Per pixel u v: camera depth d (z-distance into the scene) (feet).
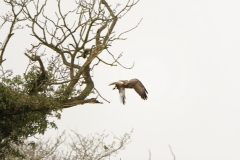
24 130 185.47
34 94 189.67
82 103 186.80
